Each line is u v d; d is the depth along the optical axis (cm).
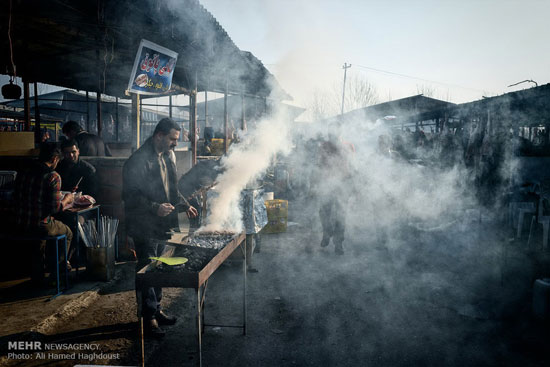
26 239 328
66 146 425
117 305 325
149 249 270
